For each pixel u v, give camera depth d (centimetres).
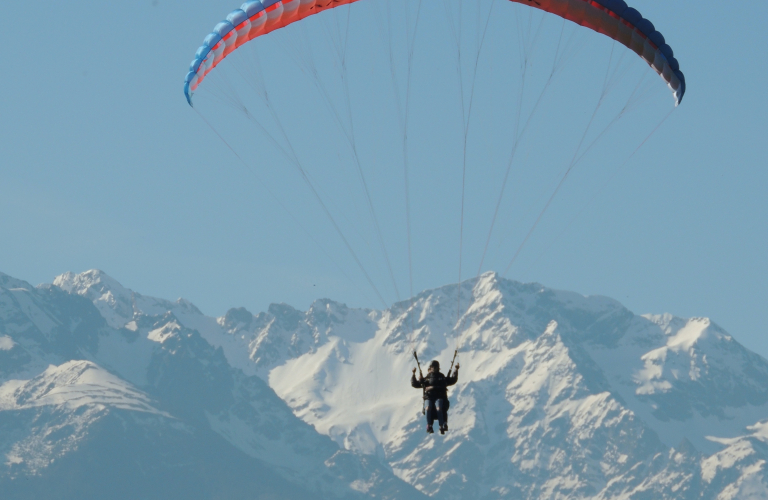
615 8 14362
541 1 14588
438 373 13125
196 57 13962
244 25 14312
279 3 14350
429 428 12825
